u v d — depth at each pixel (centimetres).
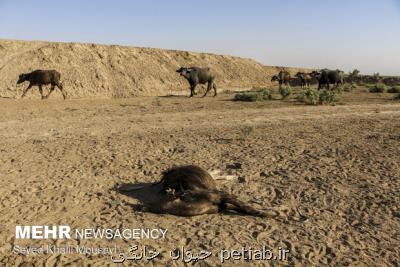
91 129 1688
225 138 1400
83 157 1150
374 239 633
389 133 1427
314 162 1050
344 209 751
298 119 1878
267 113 2138
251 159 1094
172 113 2252
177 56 5584
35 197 830
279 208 756
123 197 826
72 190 870
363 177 920
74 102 3100
